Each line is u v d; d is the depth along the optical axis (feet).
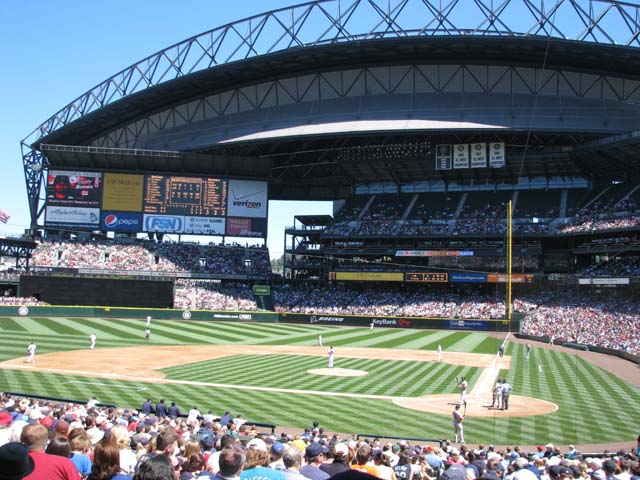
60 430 35.35
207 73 303.27
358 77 305.32
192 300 305.53
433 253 316.19
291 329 272.31
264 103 323.57
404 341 231.09
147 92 315.78
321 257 353.72
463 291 317.83
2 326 223.92
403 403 112.78
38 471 20.70
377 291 330.34
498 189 337.52
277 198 386.52
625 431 93.09
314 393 120.47
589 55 260.21
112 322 260.01
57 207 317.22
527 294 292.81
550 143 296.51
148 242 330.95
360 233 332.60
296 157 338.54
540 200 320.29
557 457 53.88
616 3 254.06
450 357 185.78
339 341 227.20
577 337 227.61
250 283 343.87
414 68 297.94
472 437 88.63
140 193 320.70
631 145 264.31
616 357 193.57
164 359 165.68
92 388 117.91
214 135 322.14
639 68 265.13
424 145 306.76
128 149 322.14
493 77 290.97
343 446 32.71
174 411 86.53
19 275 288.92
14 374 130.52
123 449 31.94
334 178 363.56
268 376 140.36
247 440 56.44
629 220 266.36
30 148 331.36
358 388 127.65
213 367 153.07
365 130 288.92
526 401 116.98
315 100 314.14
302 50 282.15
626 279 249.14
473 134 290.56
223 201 323.37
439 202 341.21
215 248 339.98
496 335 261.65
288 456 27.81
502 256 305.32
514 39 256.11
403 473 37.81
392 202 351.67
